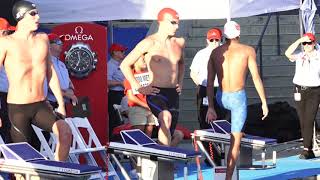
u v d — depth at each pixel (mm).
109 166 15453
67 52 17219
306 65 20297
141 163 12867
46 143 14641
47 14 18875
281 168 19078
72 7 18953
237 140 14344
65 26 17219
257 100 25984
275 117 22547
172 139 15492
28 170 10578
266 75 26781
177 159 12352
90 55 17312
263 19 27672
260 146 14773
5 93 15500
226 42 14758
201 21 27016
